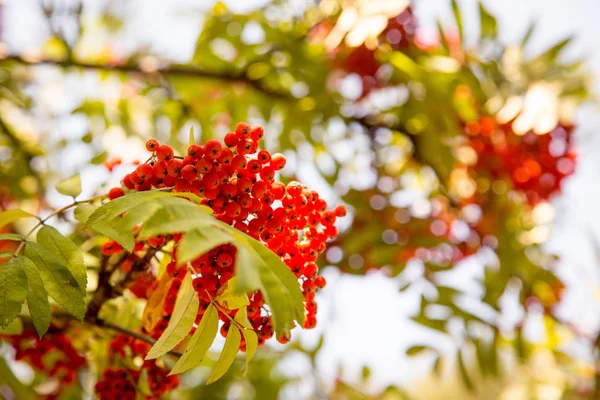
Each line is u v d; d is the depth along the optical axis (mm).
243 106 1411
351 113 1487
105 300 814
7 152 1324
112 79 1452
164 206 653
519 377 1481
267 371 1420
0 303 690
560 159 1377
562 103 1374
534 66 1440
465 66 1367
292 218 754
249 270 624
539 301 1444
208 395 1331
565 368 1468
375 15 1306
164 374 844
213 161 732
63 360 890
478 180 1421
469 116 1391
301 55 1381
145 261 791
